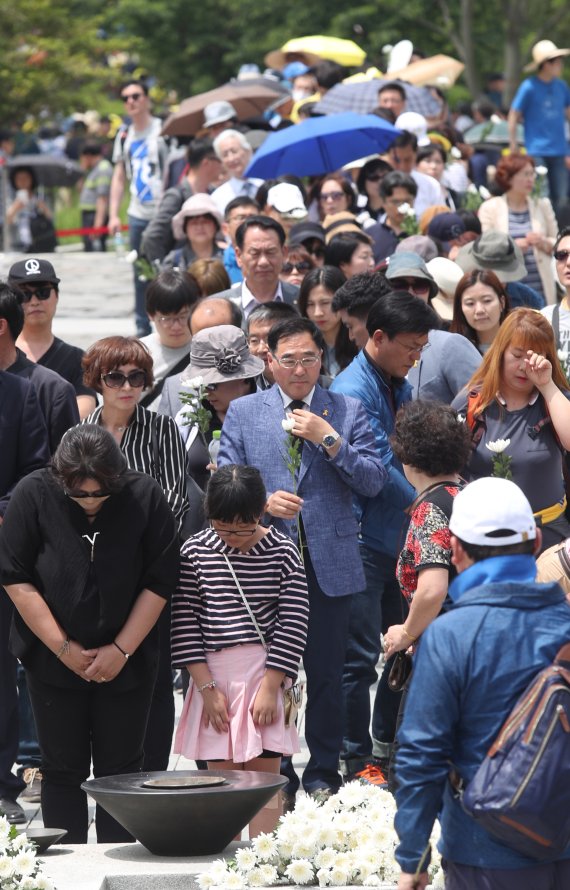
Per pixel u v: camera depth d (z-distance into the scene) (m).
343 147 37.47
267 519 18.61
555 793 10.91
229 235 30.20
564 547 16.17
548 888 11.39
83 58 95.00
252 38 97.06
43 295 21.78
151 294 23.75
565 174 50.75
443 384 21.36
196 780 15.90
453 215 29.84
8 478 18.64
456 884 11.59
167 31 99.44
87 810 17.42
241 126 44.59
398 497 19.62
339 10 94.75
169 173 40.25
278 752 16.88
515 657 11.23
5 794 18.39
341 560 18.50
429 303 23.03
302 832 15.36
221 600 16.95
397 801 11.59
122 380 18.61
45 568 16.55
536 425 18.64
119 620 16.59
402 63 54.66
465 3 93.19
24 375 19.66
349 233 27.14
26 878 14.72
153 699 19.02
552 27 100.25
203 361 20.89
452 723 11.31
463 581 11.61
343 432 18.72
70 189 88.12
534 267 30.91
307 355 18.41
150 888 15.12
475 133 54.09
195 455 20.86
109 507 16.56
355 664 19.88
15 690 18.47
